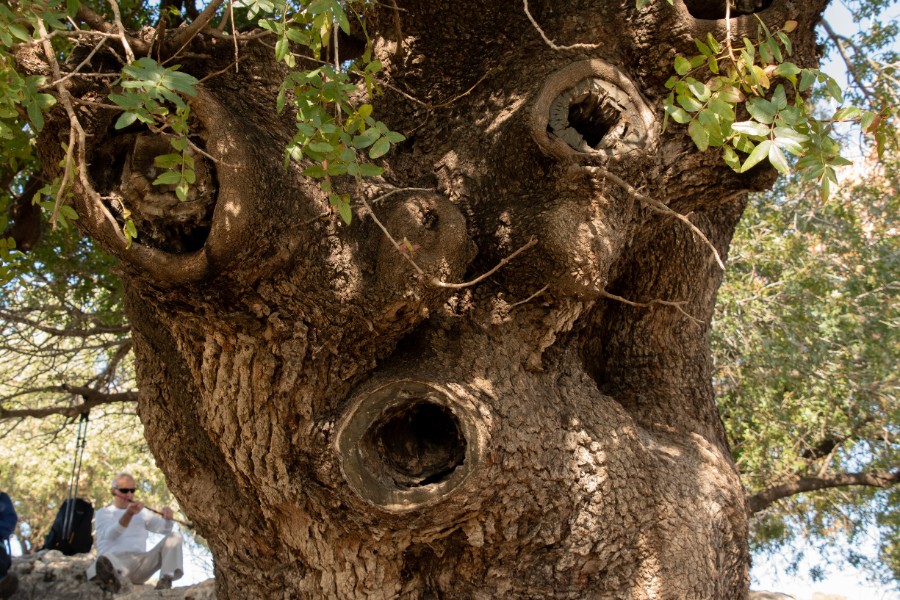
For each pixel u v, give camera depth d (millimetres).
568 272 3629
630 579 3887
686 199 4184
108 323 8016
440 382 3527
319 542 3820
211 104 3193
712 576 4094
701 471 4562
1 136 3055
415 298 3410
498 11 4203
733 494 4629
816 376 9398
